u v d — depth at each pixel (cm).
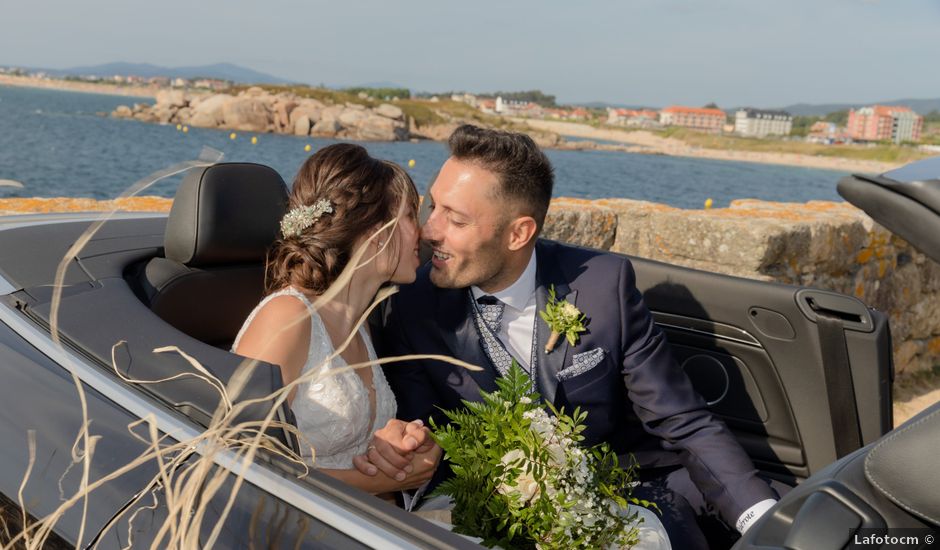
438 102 15000
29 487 132
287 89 9538
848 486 99
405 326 223
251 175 221
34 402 144
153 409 134
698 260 444
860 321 233
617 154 12912
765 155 17788
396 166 205
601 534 160
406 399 226
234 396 122
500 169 195
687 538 201
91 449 116
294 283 195
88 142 5375
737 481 206
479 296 217
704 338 254
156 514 120
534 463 158
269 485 119
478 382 217
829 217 478
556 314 211
